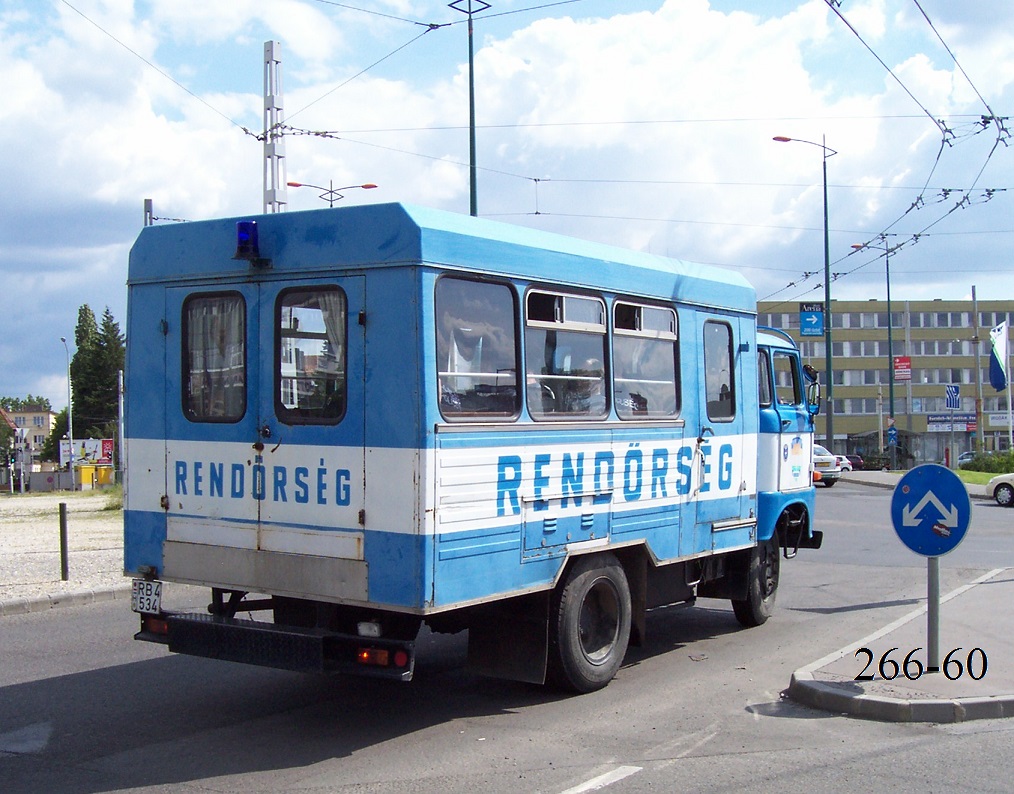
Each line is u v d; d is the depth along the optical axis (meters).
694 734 6.35
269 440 6.56
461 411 6.26
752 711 6.88
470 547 6.25
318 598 6.32
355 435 6.20
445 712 6.96
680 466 8.47
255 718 6.83
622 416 7.79
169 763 5.86
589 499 7.32
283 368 6.55
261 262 6.63
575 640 7.20
